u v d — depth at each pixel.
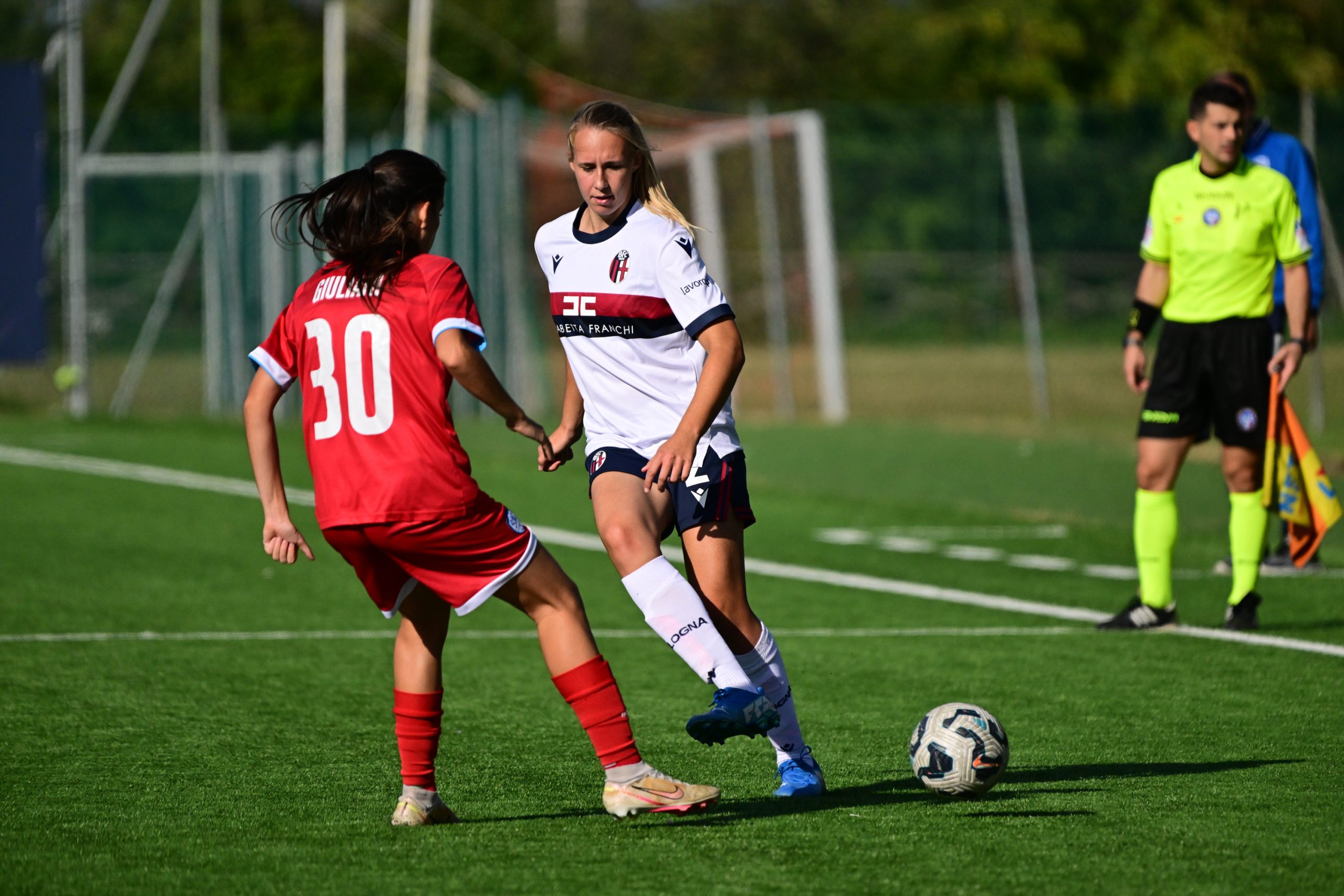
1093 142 121.06
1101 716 21.31
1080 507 46.91
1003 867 14.13
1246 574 27.98
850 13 167.50
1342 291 65.56
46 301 66.38
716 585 16.33
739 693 14.86
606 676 15.30
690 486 16.30
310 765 18.41
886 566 35.75
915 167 127.12
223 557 35.34
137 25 132.12
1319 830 15.48
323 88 128.50
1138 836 15.23
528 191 84.44
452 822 15.86
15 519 39.56
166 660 24.86
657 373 16.48
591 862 14.27
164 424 64.56
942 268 120.56
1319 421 67.19
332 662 24.92
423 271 14.94
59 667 24.16
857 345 119.00
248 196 72.69
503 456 56.12
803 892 13.39
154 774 17.91
